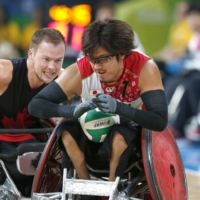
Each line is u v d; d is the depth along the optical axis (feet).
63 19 82.99
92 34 28.66
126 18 83.30
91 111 30.45
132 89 30.32
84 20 82.28
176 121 76.79
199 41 77.77
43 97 30.27
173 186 30.86
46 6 89.97
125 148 29.81
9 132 33.58
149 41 83.92
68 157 30.83
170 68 78.84
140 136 31.12
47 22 90.17
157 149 30.27
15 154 33.96
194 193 44.47
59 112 29.68
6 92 34.22
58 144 30.50
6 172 33.83
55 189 33.60
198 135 75.66
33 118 35.91
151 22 83.76
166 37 84.64
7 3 95.76
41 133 35.68
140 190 32.01
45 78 33.06
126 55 29.81
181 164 33.30
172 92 76.59
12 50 90.27
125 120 31.73
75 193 28.94
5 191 31.55
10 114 35.09
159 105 29.45
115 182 29.01
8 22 94.53
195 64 76.89
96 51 28.58
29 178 35.42
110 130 30.37
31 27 92.32
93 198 30.81
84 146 30.68
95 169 32.78
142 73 29.94
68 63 81.61
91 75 30.37
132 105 31.19
